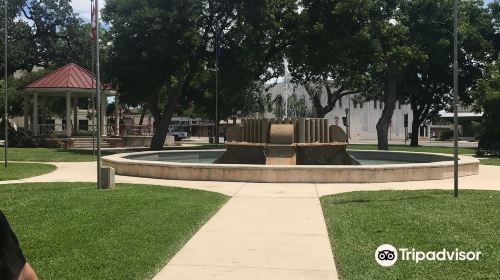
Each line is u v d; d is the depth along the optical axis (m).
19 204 9.69
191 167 14.54
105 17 32.84
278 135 16.42
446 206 9.52
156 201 10.12
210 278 5.36
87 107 66.88
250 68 37.44
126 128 49.50
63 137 38.12
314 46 35.16
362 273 5.44
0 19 46.56
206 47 36.34
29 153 28.30
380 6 34.75
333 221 8.22
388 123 37.00
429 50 37.06
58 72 39.75
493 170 18.56
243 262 5.97
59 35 51.56
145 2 31.39
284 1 36.28
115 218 8.29
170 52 30.58
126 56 31.27
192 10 31.53
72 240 6.80
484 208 9.27
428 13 35.88
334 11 32.81
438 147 43.53
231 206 9.92
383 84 48.03
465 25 38.81
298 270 5.65
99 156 12.36
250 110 61.19
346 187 12.99
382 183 13.96
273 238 7.18
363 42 33.16
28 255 6.06
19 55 47.56
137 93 33.81
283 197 11.16
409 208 9.30
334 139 17.19
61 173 17.64
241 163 17.06
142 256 6.07
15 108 57.03
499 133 29.91
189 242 6.94
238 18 35.19
